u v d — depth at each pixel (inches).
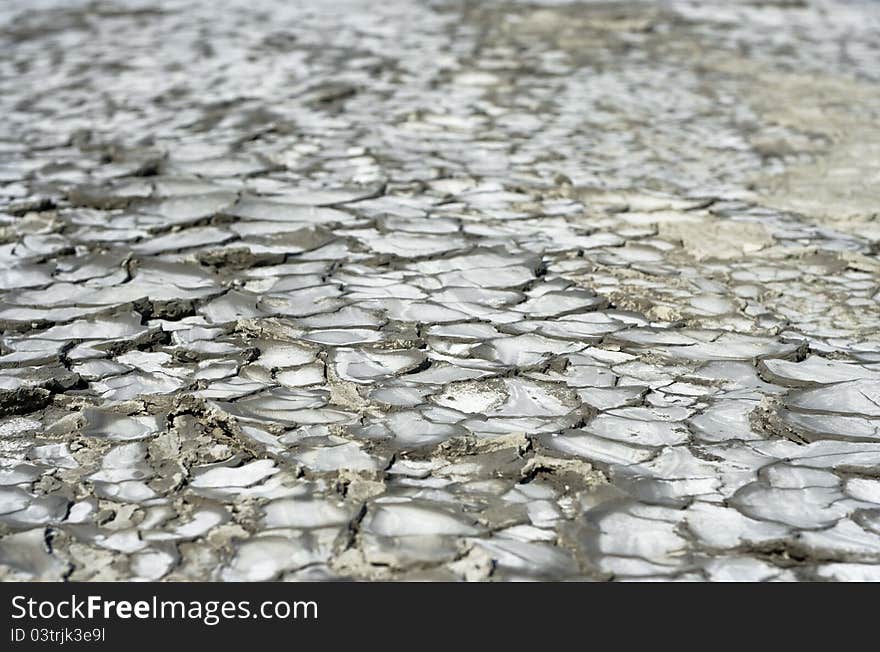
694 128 245.0
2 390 122.8
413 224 180.9
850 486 107.1
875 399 124.1
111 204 189.5
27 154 218.7
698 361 133.7
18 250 168.7
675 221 185.3
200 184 198.7
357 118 247.6
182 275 159.2
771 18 395.9
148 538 98.9
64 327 141.6
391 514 101.8
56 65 302.8
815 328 144.9
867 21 394.6
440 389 125.4
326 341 137.9
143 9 398.6
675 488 106.6
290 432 115.6
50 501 104.3
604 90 278.5
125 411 121.4
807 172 214.1
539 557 96.5
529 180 205.9
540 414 120.1
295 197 193.0
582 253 170.1
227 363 132.1
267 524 100.6
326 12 394.0
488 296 152.9
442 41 337.1
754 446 114.4
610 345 138.3
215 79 285.1
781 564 96.5
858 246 174.7
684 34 358.3
